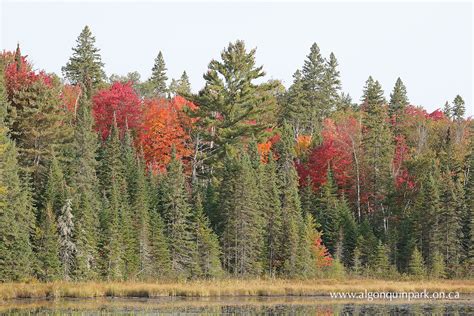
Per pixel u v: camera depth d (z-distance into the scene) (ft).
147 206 241.55
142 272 226.58
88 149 240.12
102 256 220.43
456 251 277.23
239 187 247.50
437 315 162.71
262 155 324.60
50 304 169.17
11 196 201.46
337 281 242.58
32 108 235.40
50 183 219.82
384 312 168.25
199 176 316.40
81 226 212.43
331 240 283.38
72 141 252.62
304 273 249.96
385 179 319.27
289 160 284.00
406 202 312.91
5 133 210.79
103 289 194.29
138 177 246.47
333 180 314.96
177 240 234.79
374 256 274.16
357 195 320.91
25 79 252.83
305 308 174.81
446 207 278.26
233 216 246.88
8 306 163.53
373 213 325.21
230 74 322.14
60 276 205.46
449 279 267.39
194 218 244.01
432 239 278.87
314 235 266.36
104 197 239.71
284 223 257.14
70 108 320.09
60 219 209.67
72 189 222.69
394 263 281.54
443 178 304.09
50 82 306.35
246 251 245.86
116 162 253.44
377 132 327.88
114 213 222.48
